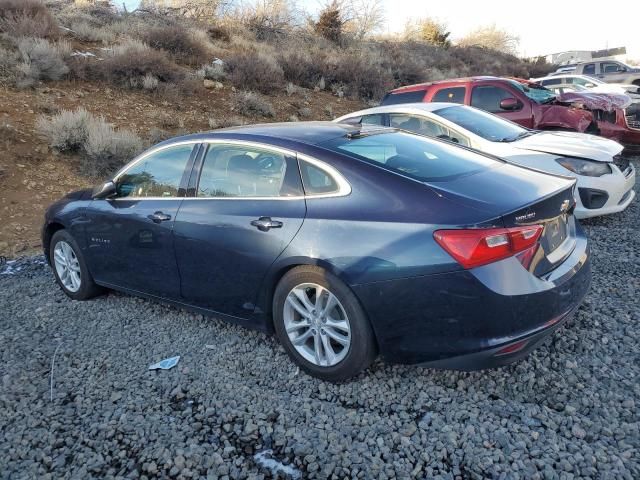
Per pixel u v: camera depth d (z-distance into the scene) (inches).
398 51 982.4
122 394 136.9
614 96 413.1
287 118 536.1
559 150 256.5
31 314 191.0
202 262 157.0
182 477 107.3
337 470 107.3
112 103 455.8
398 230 123.7
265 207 145.2
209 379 142.1
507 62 1269.7
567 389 129.3
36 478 108.6
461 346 119.8
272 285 144.3
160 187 173.5
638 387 127.8
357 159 138.2
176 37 609.3
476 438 113.7
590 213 251.6
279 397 132.6
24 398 136.4
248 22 842.2
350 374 133.7
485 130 277.0
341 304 130.0
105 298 204.1
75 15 637.3
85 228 191.5
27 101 410.9
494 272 116.7
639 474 101.4
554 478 101.7
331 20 941.8
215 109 502.0
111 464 112.0
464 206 122.3
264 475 107.1
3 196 302.4
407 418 122.1
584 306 171.0
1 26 511.2
